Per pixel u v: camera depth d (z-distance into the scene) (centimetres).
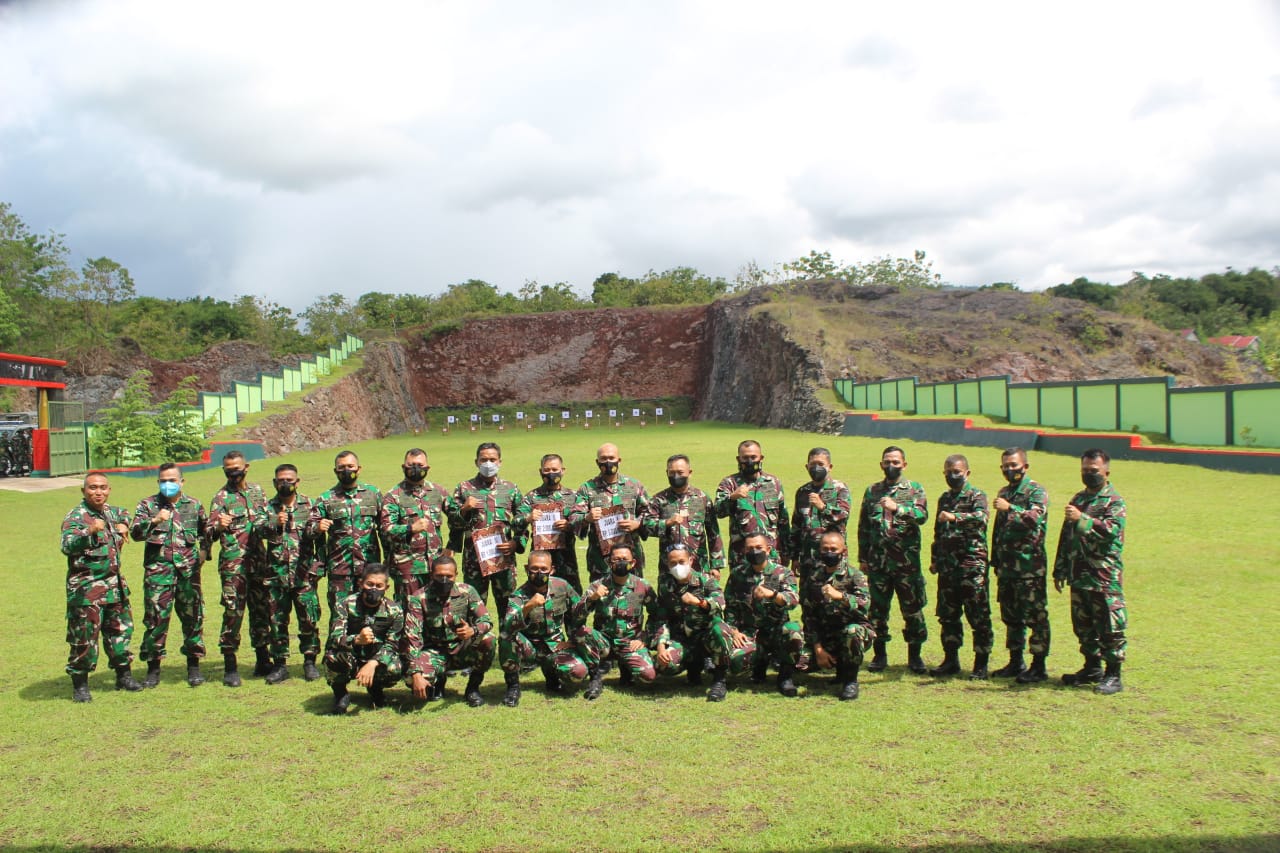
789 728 648
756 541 759
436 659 743
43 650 925
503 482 917
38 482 2759
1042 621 737
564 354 7006
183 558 807
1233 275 8331
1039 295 5459
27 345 5459
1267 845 455
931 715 666
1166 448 2098
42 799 562
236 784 577
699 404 6581
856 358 4706
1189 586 995
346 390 5188
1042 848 460
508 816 518
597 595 768
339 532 846
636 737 640
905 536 778
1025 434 2620
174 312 7481
